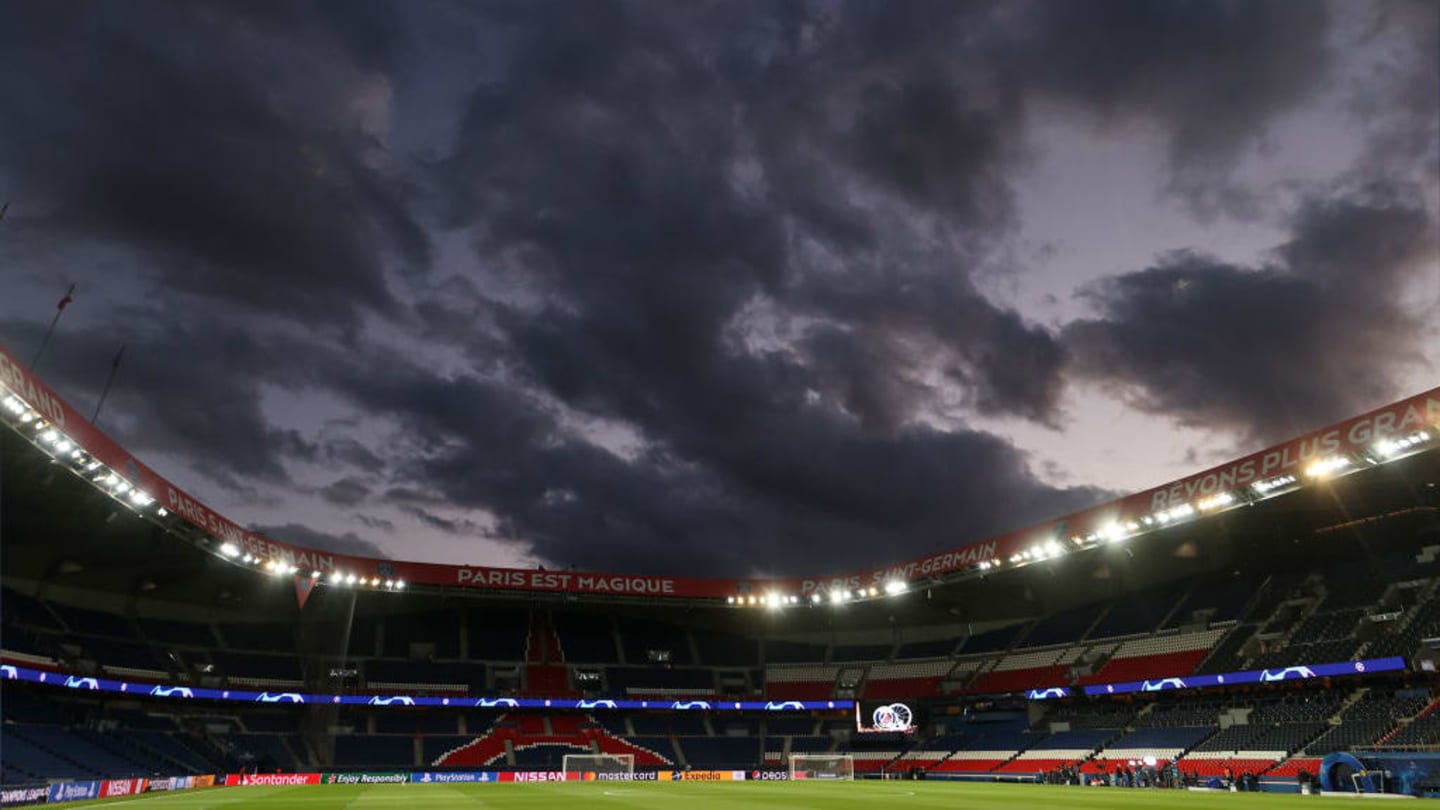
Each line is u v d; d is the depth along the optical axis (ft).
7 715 171.73
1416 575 191.72
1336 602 199.82
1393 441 143.84
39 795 120.16
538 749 251.80
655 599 278.26
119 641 212.23
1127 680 219.20
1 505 168.25
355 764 228.43
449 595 263.08
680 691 279.49
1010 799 129.49
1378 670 166.40
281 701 225.97
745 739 275.39
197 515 179.52
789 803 116.88
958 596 281.95
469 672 266.57
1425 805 112.88
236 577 225.56
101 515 175.52
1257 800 127.75
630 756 239.09
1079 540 211.41
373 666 257.34
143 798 131.85
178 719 217.77
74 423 135.33
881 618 299.79
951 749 248.73
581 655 287.48
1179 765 187.52
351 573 240.32
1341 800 127.13
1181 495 184.44
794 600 276.21
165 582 224.94
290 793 146.20
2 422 128.16
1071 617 268.82
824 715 285.23
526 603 289.94
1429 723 154.51
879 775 252.01
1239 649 205.16
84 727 188.03
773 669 297.94
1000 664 265.75
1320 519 205.46
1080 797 136.05
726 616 306.14
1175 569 247.50
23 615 192.54
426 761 236.02
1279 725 182.80
